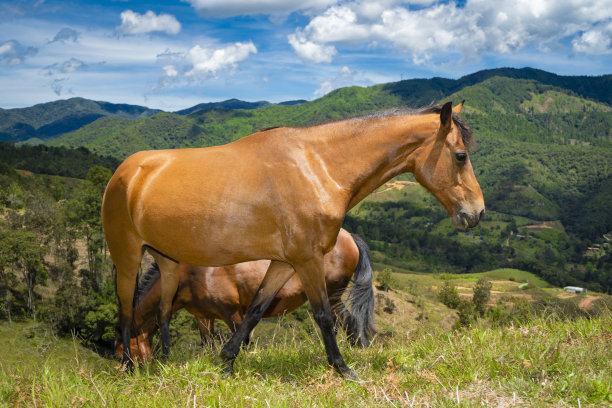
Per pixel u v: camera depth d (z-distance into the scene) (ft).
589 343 10.73
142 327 15.90
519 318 13.79
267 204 10.28
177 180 10.73
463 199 10.85
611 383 8.13
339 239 17.90
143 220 11.12
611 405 7.43
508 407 7.64
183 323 63.82
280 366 11.48
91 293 142.00
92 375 10.07
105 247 191.01
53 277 175.22
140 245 11.96
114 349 14.80
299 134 10.84
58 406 8.12
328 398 8.56
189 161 10.94
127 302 12.65
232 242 10.53
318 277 10.45
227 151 10.88
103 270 169.48
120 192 11.51
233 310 16.57
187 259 11.15
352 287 18.10
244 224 10.37
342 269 17.88
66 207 192.13
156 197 10.84
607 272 566.36
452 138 10.71
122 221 11.68
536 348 10.06
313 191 10.27
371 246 594.24
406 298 139.33
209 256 10.84
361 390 9.04
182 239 10.75
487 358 9.83
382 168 10.98
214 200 10.36
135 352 15.07
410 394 8.65
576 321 13.00
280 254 10.55
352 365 10.75
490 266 577.02
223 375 10.24
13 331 112.68
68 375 9.75
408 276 379.55
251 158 10.57
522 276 439.22
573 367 8.80
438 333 13.55
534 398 7.93
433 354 11.18
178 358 11.69
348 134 10.80
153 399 8.55
